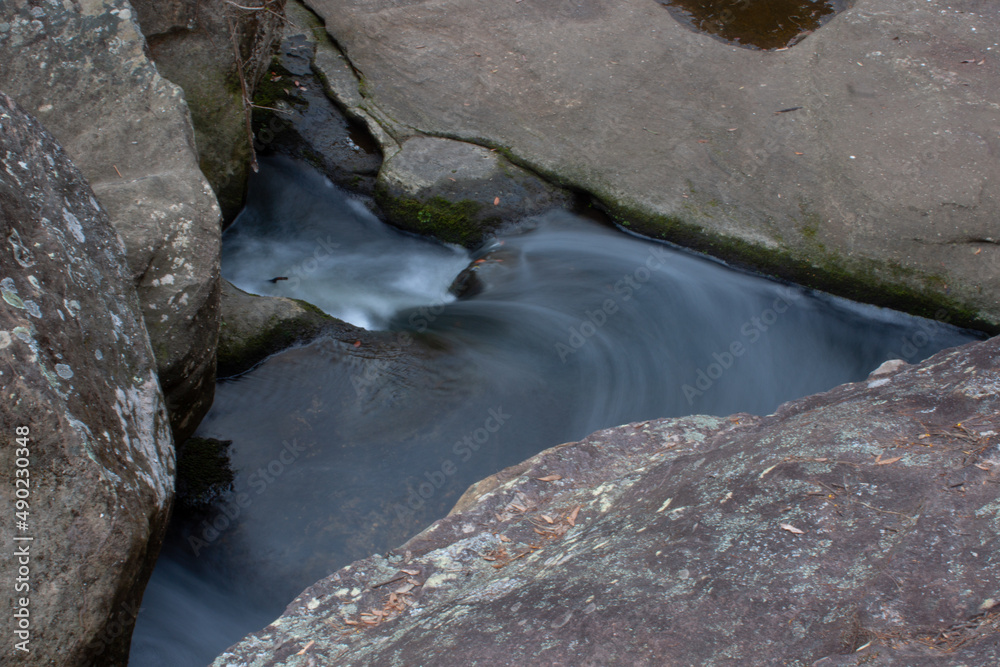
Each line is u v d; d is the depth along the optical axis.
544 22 6.86
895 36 6.62
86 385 2.28
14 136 2.47
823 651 1.53
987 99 6.02
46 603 2.06
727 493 2.11
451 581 2.30
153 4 4.42
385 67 6.41
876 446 2.12
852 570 1.71
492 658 1.74
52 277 2.35
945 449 2.03
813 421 2.41
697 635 1.65
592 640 1.70
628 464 2.84
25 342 2.10
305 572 3.40
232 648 2.11
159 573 3.40
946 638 1.46
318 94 6.30
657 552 1.96
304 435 4.01
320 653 2.08
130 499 2.23
